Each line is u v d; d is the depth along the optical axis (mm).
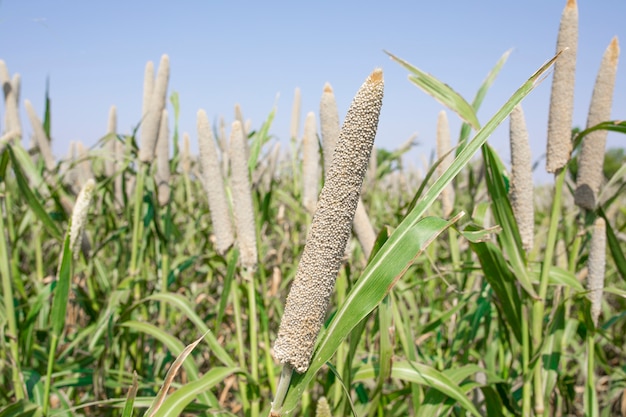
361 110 1862
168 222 5609
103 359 3986
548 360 3438
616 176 3686
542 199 13117
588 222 3807
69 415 3705
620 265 3773
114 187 6758
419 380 3232
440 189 2082
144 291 5883
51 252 7430
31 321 4430
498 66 3770
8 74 6457
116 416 4848
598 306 3615
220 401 5512
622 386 4559
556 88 3275
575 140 3395
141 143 5266
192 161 9133
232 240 3777
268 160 7074
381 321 3061
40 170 6340
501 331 4109
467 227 3146
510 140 3414
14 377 3914
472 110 3135
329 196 1929
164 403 2543
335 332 2086
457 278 5562
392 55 3170
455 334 4840
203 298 6723
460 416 4023
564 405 5203
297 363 2043
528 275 3262
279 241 9156
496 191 3170
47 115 6316
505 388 3779
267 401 4902
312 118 4273
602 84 3602
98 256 6820
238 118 5949
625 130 3160
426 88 3152
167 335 3736
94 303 5797
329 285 2000
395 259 2023
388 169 9578
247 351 6152
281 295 7246
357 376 3555
